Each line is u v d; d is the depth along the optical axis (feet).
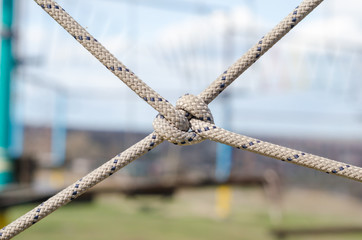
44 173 26.96
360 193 27.25
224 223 19.16
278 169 26.03
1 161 12.07
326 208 23.68
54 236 15.90
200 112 3.67
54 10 3.51
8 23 12.67
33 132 28.76
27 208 19.11
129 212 20.84
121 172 24.67
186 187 17.72
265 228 18.42
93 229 17.20
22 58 13.01
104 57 3.55
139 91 3.59
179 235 16.75
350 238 17.46
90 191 15.64
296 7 3.66
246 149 3.63
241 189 28.30
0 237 3.58
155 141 3.70
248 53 3.77
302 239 16.99
